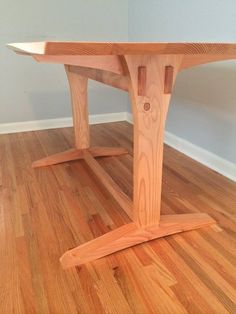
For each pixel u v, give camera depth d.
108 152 1.95
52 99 2.57
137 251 1.05
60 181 1.60
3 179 1.62
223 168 1.69
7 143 2.23
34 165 1.77
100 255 1.01
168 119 2.16
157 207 1.08
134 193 1.04
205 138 1.80
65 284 0.91
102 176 1.52
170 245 1.08
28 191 1.48
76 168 1.77
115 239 1.04
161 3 1.99
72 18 2.40
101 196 1.44
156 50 0.72
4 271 0.96
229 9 1.44
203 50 0.78
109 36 2.57
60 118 2.66
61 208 1.33
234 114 1.55
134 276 0.94
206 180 1.62
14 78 2.39
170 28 1.95
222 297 0.86
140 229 1.08
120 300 0.85
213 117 1.70
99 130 2.58
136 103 0.90
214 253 1.04
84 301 0.85
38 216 1.27
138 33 2.41
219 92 1.62
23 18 2.26
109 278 0.93
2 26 2.23
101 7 2.46
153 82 0.89
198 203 1.38
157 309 0.82
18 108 2.49
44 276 0.94
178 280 0.92
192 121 1.90
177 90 2.00
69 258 0.98
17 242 1.10
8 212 1.30
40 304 0.84
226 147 1.64
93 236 1.14
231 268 0.97
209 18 1.58
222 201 1.40
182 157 1.95
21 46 0.85
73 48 0.64
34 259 1.01
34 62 2.41
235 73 1.49
